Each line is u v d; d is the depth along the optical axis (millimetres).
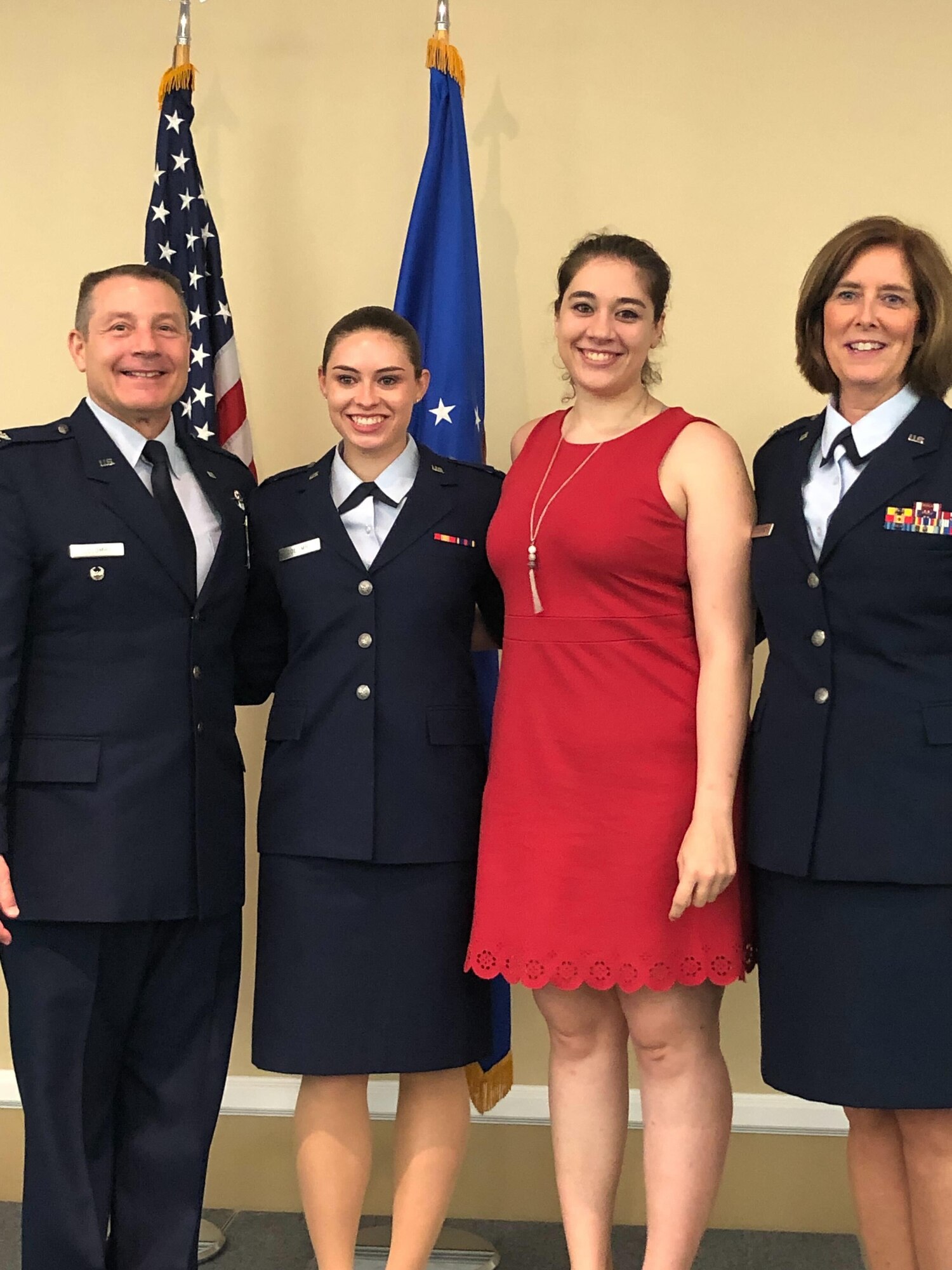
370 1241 2494
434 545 2154
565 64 2689
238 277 2771
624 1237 2551
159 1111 2123
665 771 1943
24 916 1949
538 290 2705
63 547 1984
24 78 2787
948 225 2609
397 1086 2670
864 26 2627
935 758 1758
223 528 2137
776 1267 2418
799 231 2641
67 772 1962
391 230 2738
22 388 2783
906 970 1762
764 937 1909
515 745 2020
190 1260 2113
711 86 2656
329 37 2742
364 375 2113
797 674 1861
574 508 1987
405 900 2100
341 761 2088
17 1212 2641
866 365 1835
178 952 2096
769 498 1938
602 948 1925
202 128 2771
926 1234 1835
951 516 1769
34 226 2783
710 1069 1997
